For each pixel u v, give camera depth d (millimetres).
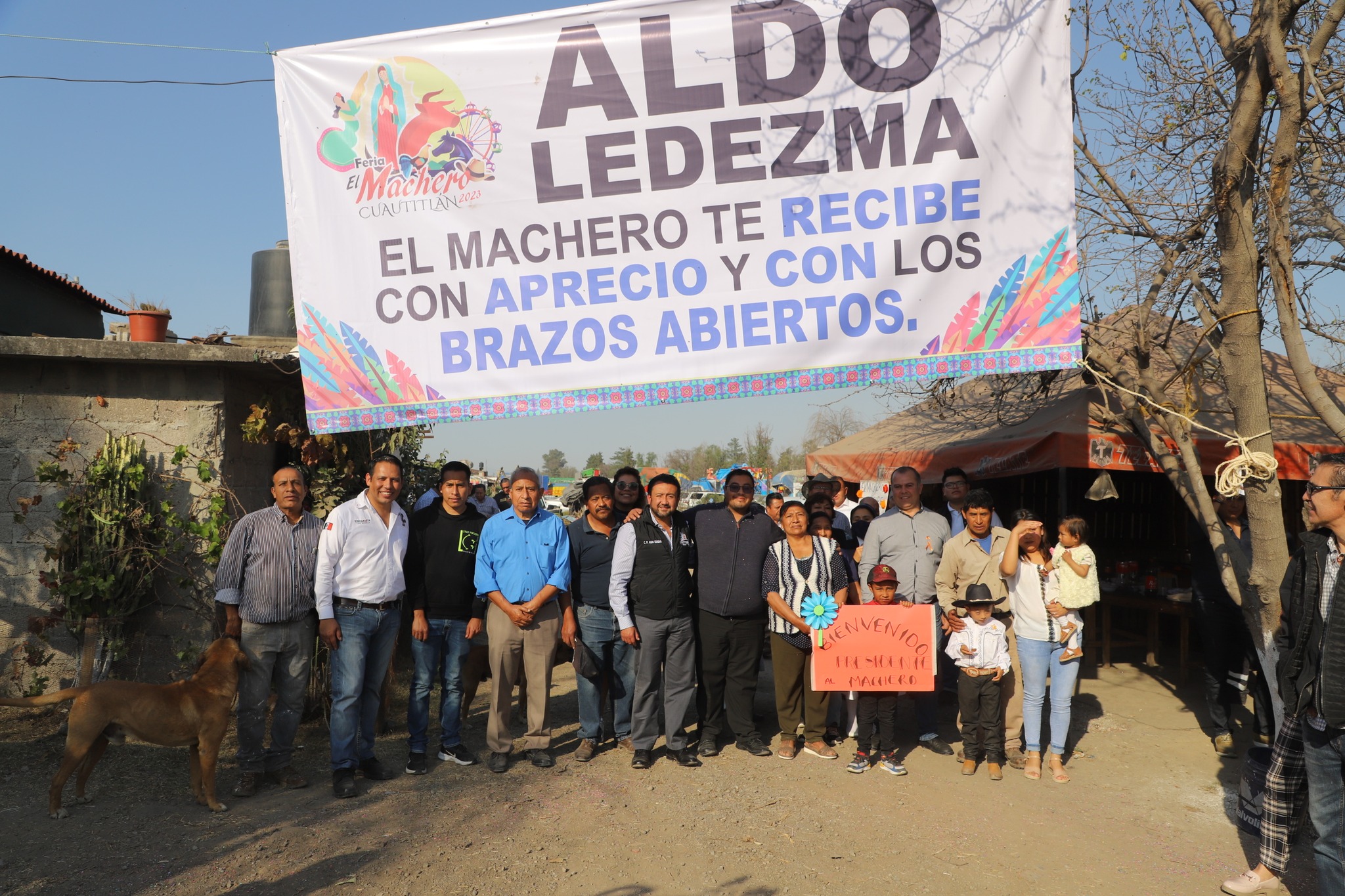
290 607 5246
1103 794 5418
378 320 5191
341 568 5309
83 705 4668
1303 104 4535
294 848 4438
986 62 4910
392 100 5152
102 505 6383
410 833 4664
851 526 7246
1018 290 4910
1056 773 5641
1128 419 6965
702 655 6039
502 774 5664
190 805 5004
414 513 5973
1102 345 6160
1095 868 4383
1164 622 10359
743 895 4043
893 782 5570
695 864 4340
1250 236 4691
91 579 6211
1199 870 4371
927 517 6180
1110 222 5902
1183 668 8281
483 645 6605
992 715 5648
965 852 4535
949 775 5711
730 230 5051
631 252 5094
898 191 4965
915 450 10258
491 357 5156
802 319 5023
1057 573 5953
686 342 5082
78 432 6664
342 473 7543
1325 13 5270
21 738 5977
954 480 6715
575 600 6078
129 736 6023
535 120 5105
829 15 4977
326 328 5199
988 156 4918
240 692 5191
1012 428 8859
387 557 5414
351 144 5180
